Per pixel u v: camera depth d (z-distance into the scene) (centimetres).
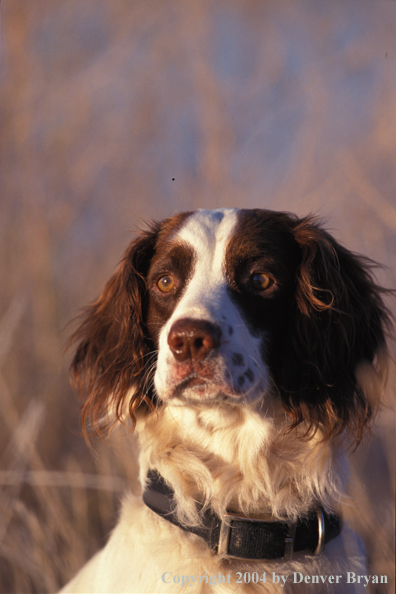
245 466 344
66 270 802
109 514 553
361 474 567
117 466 580
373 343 389
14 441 564
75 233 833
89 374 419
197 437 352
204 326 303
